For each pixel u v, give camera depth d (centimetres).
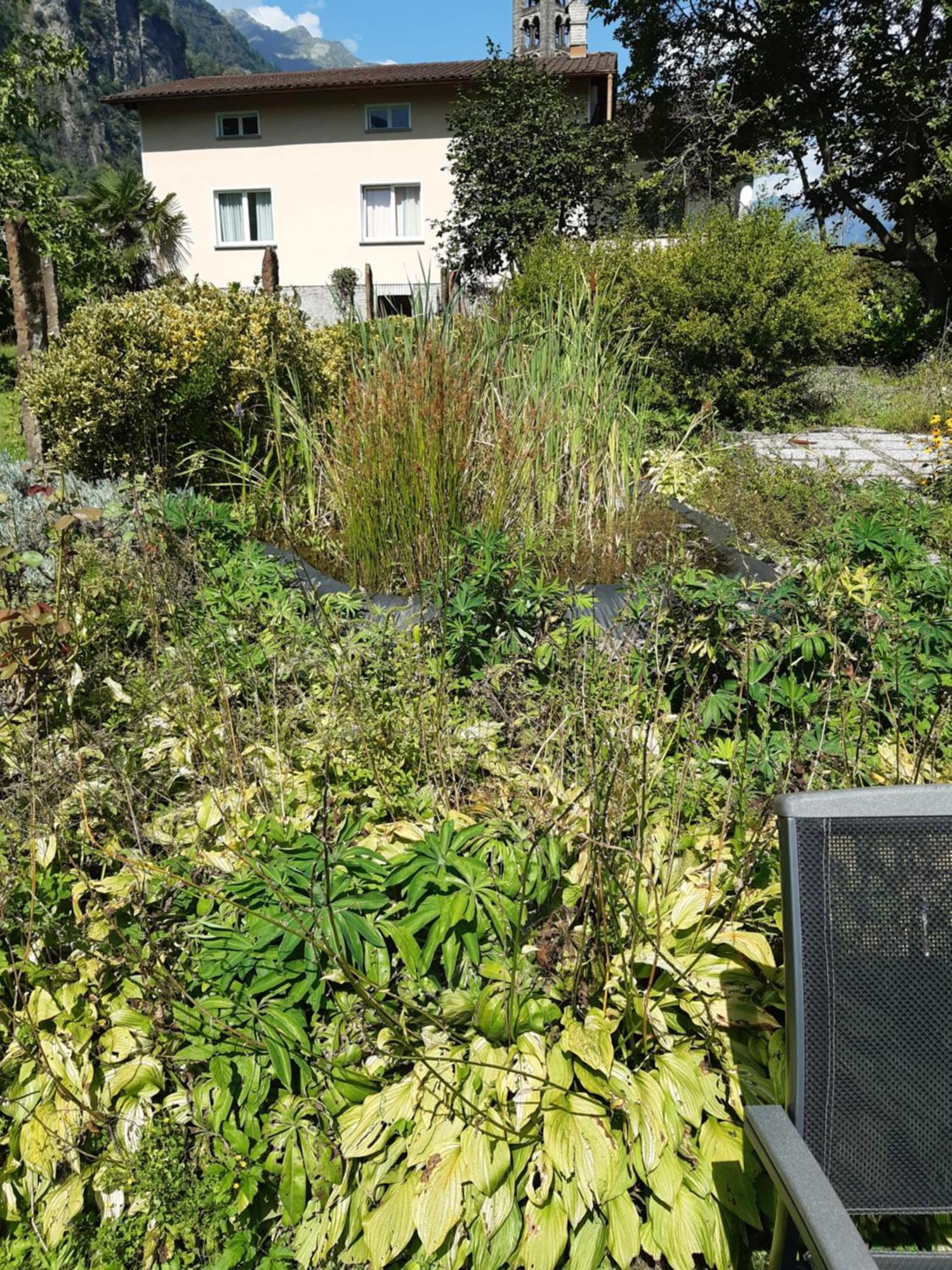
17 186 1415
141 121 2228
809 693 264
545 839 185
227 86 2164
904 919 116
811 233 1009
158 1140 156
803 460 709
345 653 301
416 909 175
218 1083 151
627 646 288
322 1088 164
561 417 538
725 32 1950
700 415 686
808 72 1883
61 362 566
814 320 922
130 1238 154
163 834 228
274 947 171
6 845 213
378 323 580
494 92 1650
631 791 200
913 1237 147
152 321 558
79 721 284
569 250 1015
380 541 461
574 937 185
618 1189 151
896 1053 116
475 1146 153
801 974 115
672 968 171
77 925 192
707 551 476
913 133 1781
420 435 453
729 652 293
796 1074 116
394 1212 153
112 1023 176
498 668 299
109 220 2181
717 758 243
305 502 552
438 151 2164
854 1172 116
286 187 2222
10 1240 159
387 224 2227
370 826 222
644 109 2142
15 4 1534
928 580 328
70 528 367
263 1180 160
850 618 297
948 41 1708
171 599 363
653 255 975
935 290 1817
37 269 678
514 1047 165
